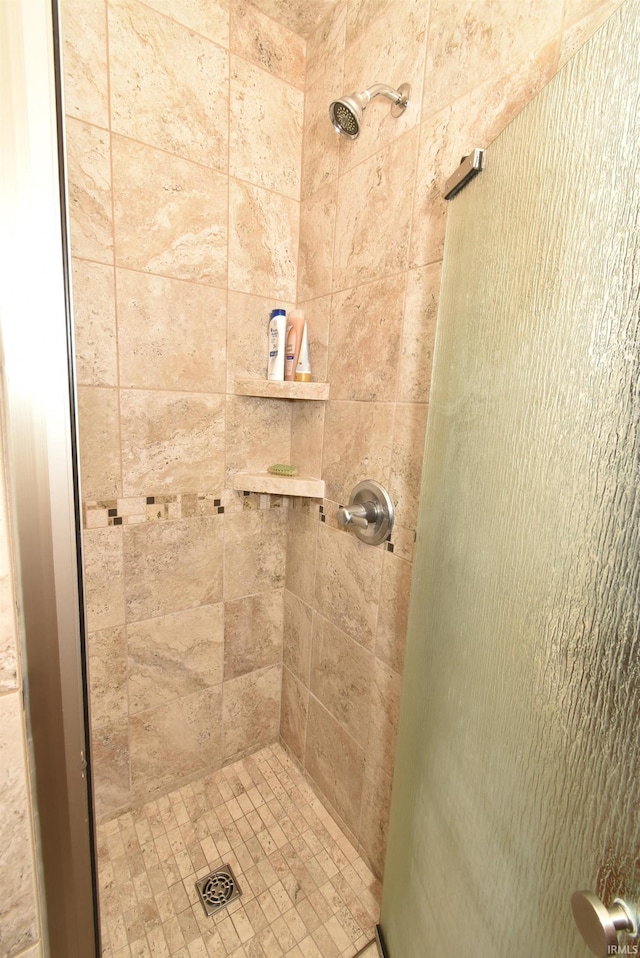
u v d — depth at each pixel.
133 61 0.91
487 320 0.60
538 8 0.61
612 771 0.37
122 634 1.12
